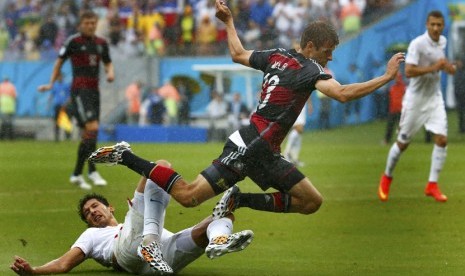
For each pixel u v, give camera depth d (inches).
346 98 818.2
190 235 861.2
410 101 1497.3
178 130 3339.1
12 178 1899.6
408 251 1072.8
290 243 1129.4
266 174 874.8
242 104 3321.9
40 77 3646.7
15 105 3617.1
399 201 1529.3
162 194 866.8
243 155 855.7
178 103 3459.6
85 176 1934.1
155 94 3452.3
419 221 1309.1
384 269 958.4
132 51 3663.9
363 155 2519.7
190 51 3585.1
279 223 1284.4
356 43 3491.6
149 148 2834.6
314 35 868.0
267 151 858.1
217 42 3587.6
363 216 1355.8
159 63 3597.4
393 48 3518.7
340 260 1014.4
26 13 3841.0
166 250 868.6
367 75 3503.9
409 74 1480.1
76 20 3806.6
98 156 869.8
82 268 931.3
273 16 3580.2
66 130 3329.2
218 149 2778.1
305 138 3193.9
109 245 901.2
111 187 1688.0
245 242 812.6
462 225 1270.9
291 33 3563.0
